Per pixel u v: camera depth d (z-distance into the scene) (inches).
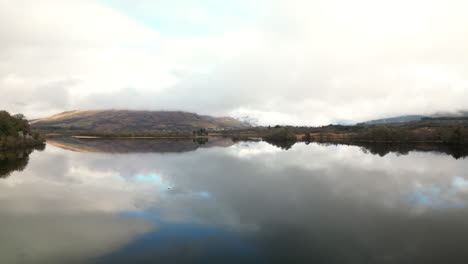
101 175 2155.5
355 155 3902.6
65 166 2615.7
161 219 1158.3
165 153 4114.2
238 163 2979.8
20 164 2714.1
